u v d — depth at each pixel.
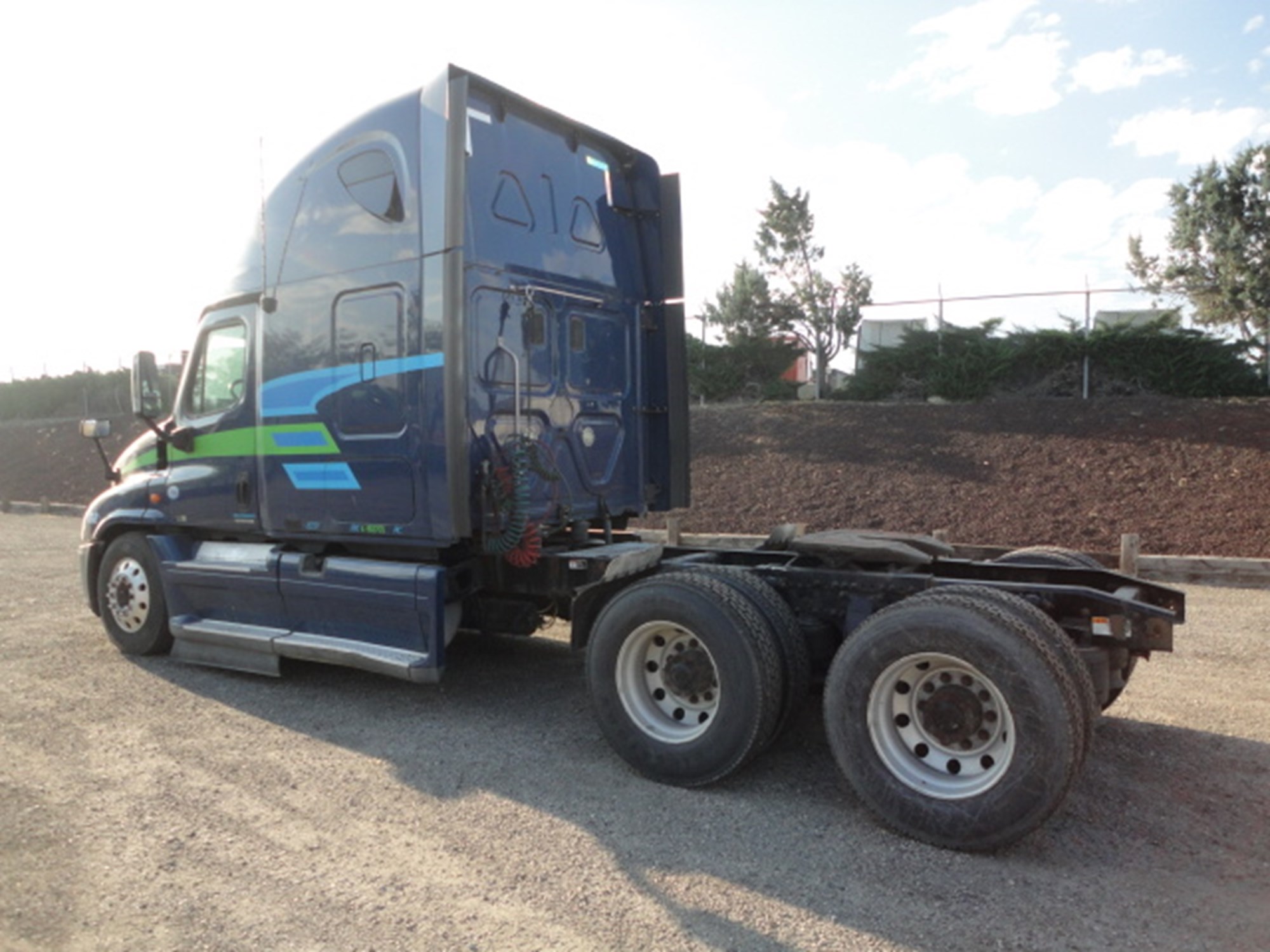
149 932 3.21
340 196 5.85
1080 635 4.40
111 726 5.41
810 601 4.81
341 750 5.06
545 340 5.98
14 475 26.92
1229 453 13.36
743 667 4.35
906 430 16.41
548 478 5.65
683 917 3.34
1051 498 12.77
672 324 6.83
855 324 20.17
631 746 4.69
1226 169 17.70
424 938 3.19
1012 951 3.13
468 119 5.45
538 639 7.69
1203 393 16.52
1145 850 3.89
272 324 6.21
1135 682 6.24
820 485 14.44
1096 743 5.10
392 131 5.57
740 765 4.39
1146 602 5.02
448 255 5.25
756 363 20.42
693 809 4.31
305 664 6.87
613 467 6.54
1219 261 17.59
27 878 3.58
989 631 3.79
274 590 6.20
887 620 4.08
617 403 6.60
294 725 5.46
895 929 3.27
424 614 5.48
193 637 6.57
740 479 15.23
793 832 4.07
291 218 6.12
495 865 3.73
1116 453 14.01
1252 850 3.90
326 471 5.92
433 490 5.36
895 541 5.11
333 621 6.00
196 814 4.19
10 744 5.07
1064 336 17.50
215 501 6.61
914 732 4.10
